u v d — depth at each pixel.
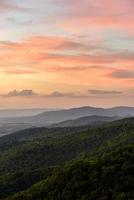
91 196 71.00
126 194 65.75
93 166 81.81
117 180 72.38
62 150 180.00
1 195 109.81
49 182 87.06
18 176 122.06
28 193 87.38
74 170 83.81
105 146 149.12
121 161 79.94
